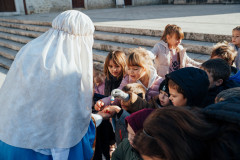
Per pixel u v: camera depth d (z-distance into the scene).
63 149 1.21
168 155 0.54
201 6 11.77
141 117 1.18
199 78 1.19
